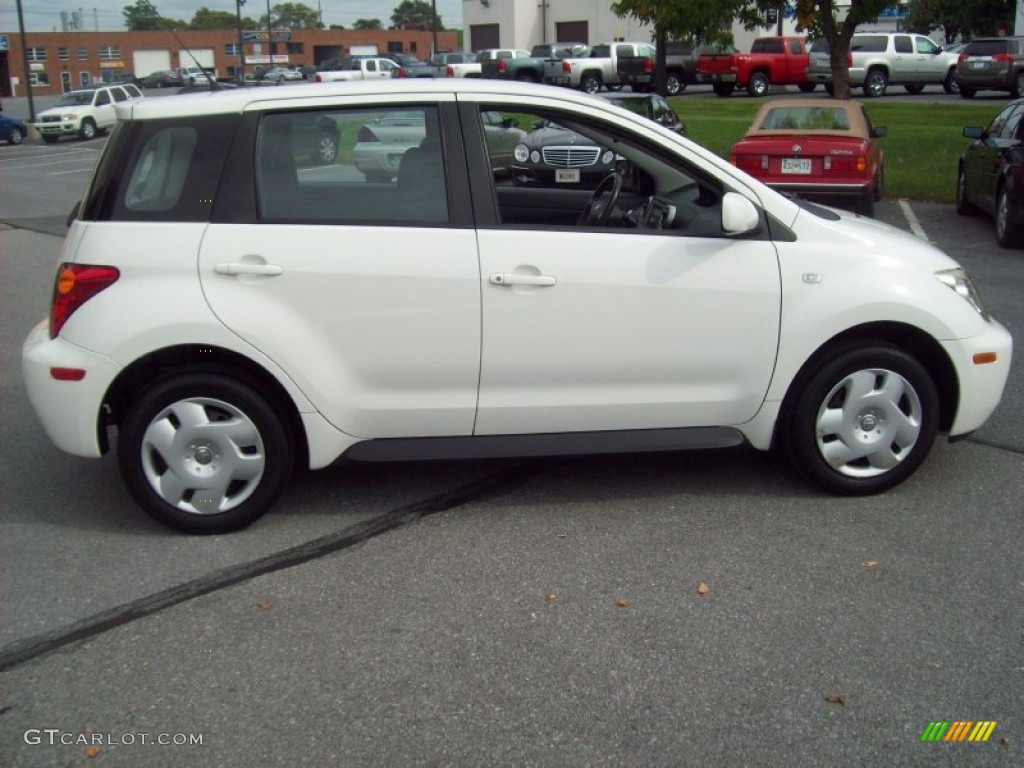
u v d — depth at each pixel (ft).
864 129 41.52
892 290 15.21
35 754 10.19
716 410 15.48
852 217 17.10
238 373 14.61
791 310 15.14
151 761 10.07
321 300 14.42
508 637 12.17
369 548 14.57
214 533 15.01
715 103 106.42
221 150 14.46
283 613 12.82
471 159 14.76
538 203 18.03
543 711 10.76
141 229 14.32
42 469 17.90
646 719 10.61
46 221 49.57
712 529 15.02
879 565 13.84
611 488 16.61
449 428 15.19
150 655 11.92
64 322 14.44
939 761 9.95
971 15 159.94
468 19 200.95
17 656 11.92
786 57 118.73
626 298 14.85
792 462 16.02
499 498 16.28
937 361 15.98
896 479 15.97
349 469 17.54
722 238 15.12
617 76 127.54
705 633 12.21
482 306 14.64
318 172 14.62
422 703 10.93
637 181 16.93
